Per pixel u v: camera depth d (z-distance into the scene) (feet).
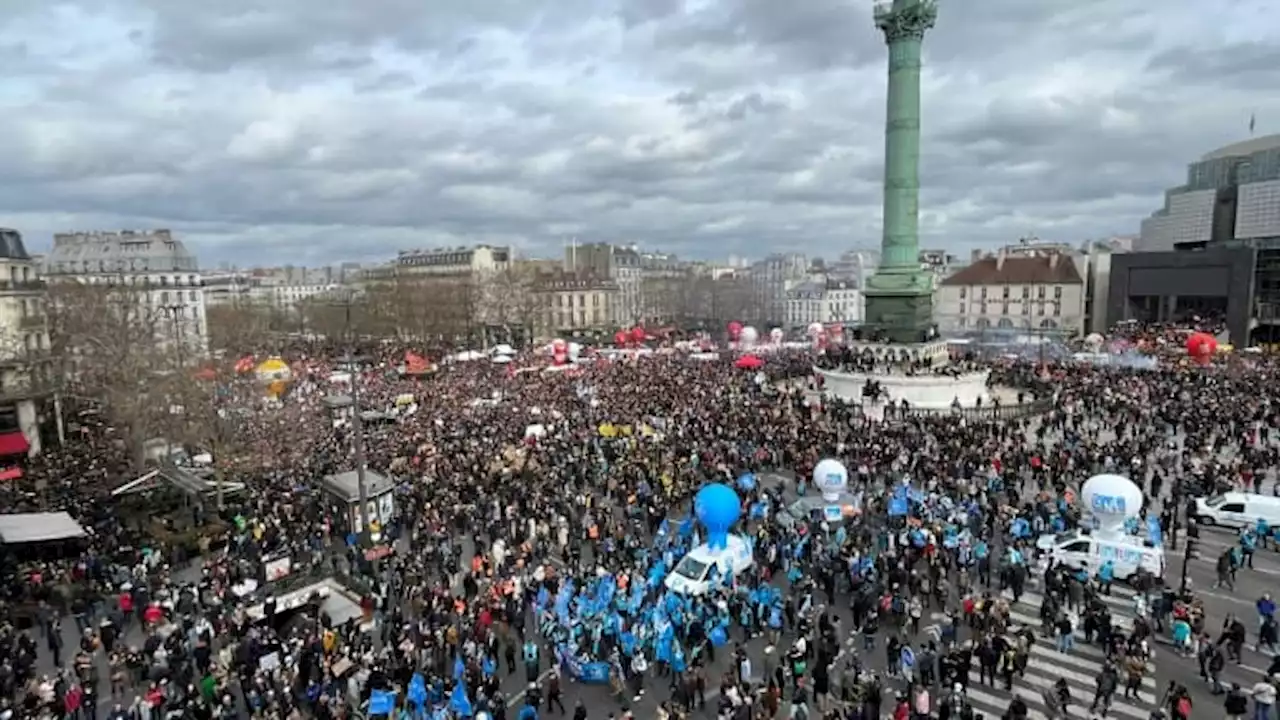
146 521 135.54
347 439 182.60
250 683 78.69
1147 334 337.31
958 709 72.43
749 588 99.66
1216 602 97.14
